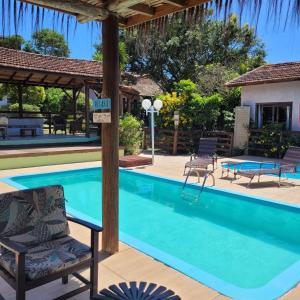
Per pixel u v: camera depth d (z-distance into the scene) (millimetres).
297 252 5008
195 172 9906
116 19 3766
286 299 3100
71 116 18203
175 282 3359
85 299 2990
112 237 4027
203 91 18406
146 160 11195
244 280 4145
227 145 14234
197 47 23734
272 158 13234
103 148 3980
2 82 14883
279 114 14156
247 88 15086
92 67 15117
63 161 11469
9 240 2654
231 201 7492
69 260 2705
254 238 5578
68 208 6078
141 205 7402
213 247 5168
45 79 15398
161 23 3863
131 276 3471
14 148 11914
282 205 6566
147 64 25750
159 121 15211
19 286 2418
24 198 3029
